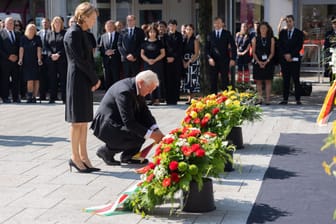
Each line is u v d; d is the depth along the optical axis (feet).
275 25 73.15
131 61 47.14
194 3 80.94
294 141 32.35
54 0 74.02
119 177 25.11
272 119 39.99
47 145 32.17
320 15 72.33
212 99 27.50
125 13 80.89
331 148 30.09
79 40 24.95
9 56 50.21
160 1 81.51
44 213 20.42
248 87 52.34
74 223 19.34
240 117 27.68
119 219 19.66
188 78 48.93
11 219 19.83
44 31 50.88
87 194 22.67
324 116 18.74
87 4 25.43
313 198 21.76
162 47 47.26
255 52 46.78
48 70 49.73
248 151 29.86
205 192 20.26
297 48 46.47
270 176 24.97
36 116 42.63
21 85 53.62
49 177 25.22
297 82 47.11
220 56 46.50
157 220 19.52
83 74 25.20
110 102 26.18
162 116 41.68
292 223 19.03
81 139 25.99
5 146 31.99
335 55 20.59
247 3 74.49
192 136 20.04
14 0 77.20
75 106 25.22
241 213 20.16
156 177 19.44
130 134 26.11
